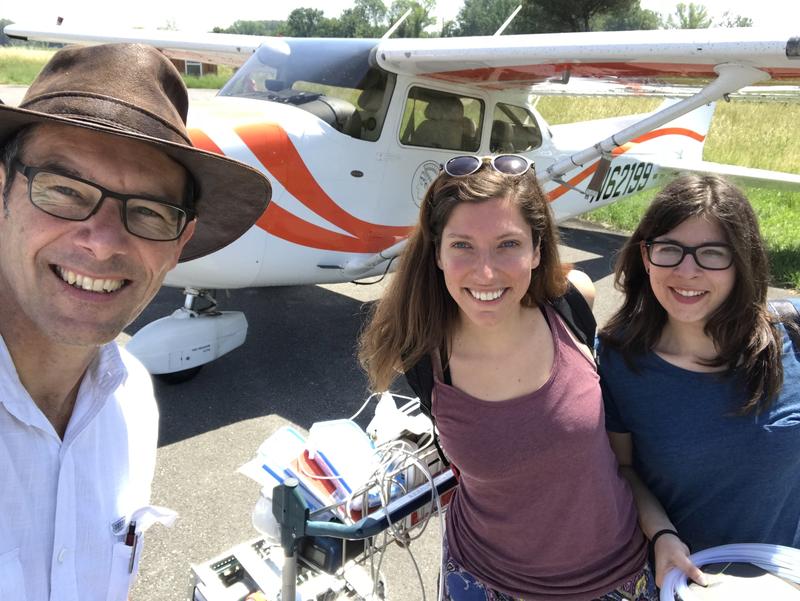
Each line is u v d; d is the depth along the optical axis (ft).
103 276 2.81
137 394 3.73
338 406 11.55
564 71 13.33
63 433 3.15
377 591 5.82
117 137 2.81
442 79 14.11
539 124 17.95
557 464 3.95
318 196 12.47
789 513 4.34
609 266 22.65
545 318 4.31
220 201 3.70
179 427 10.44
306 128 12.09
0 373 2.71
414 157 13.97
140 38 20.54
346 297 17.87
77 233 2.76
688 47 10.48
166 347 11.18
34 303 2.80
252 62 13.96
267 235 12.01
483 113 15.66
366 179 13.17
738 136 52.19
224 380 12.25
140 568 7.26
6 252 2.84
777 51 9.68
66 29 22.53
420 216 4.22
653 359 4.30
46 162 2.74
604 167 13.05
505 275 3.79
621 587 4.37
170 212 3.07
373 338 4.78
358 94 12.92
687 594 3.76
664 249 4.11
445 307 4.25
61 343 2.83
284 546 4.57
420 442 5.71
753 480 4.09
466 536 4.67
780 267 22.17
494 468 3.98
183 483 8.93
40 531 2.83
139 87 2.95
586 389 4.11
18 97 66.90
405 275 4.36
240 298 17.30
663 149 27.45
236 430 10.47
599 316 17.35
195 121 11.14
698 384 4.13
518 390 4.04
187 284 11.62
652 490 4.57
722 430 4.05
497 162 4.01
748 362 3.96
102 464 3.24
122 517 3.38
